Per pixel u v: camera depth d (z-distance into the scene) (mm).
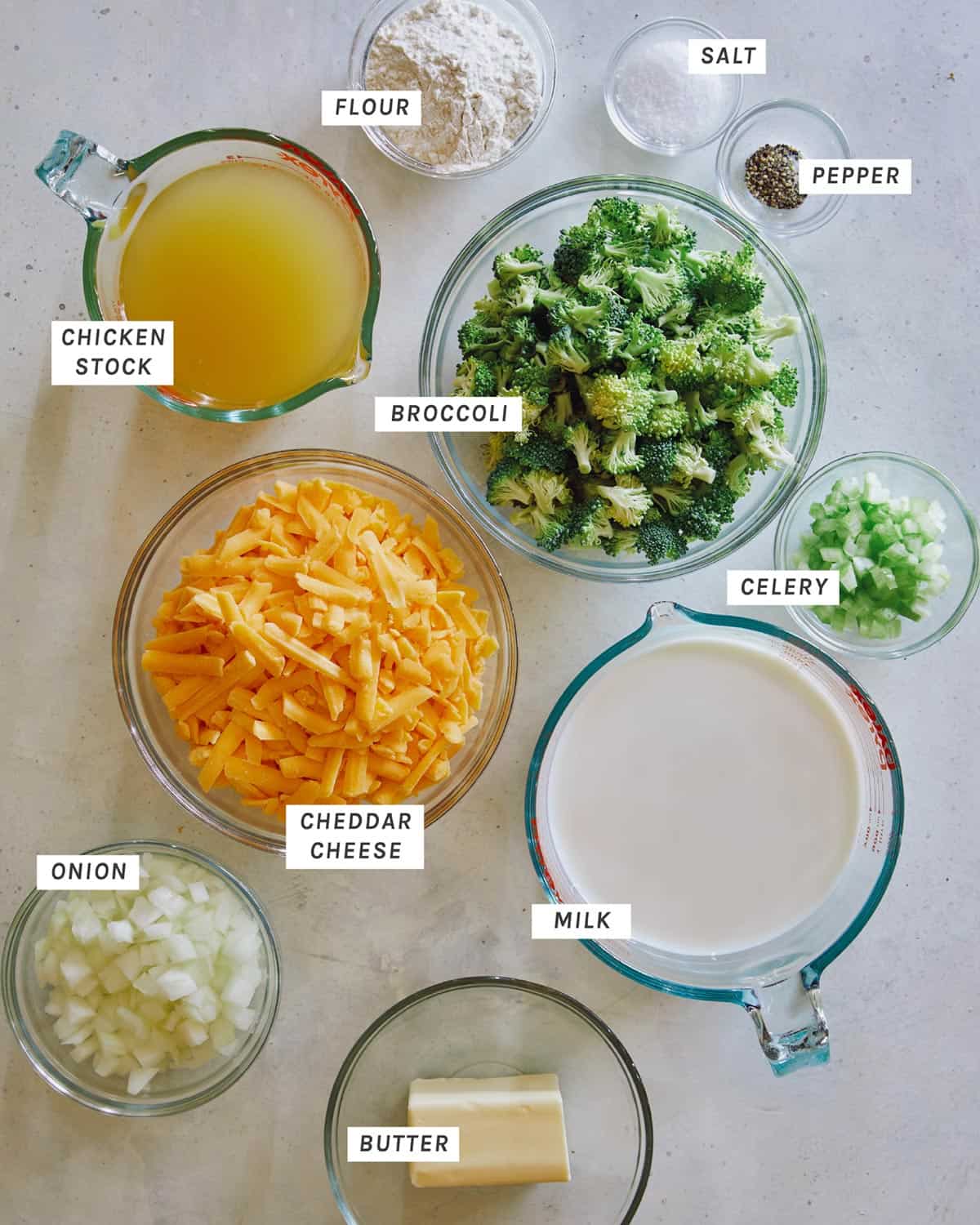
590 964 481
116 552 479
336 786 421
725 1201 483
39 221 475
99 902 442
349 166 481
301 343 439
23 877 474
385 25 459
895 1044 491
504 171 485
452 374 466
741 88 490
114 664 438
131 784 478
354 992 476
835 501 468
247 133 426
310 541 425
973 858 494
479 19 461
